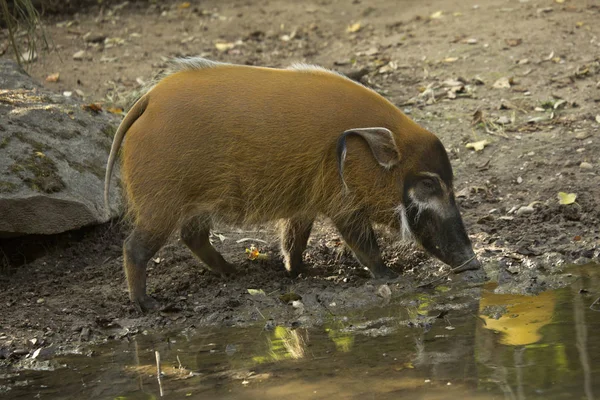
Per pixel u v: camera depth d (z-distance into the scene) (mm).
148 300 10219
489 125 14742
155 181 9875
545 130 14328
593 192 12359
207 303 10273
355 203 10164
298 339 8992
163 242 10164
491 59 17375
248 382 7832
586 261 10695
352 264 11367
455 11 20547
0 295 10961
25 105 12844
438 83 16656
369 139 9805
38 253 11992
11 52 19141
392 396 7207
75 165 12125
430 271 10898
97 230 12352
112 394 7844
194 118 9812
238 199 10125
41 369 8719
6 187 11109
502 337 8414
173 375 8203
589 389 6949
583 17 18953
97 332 9734
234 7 22609
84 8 22609
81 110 13312
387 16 21109
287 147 9852
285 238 11008
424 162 10047
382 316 9500
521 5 20203
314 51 19125
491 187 12977
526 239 11414
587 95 15305
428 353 8156
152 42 20078
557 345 8031
